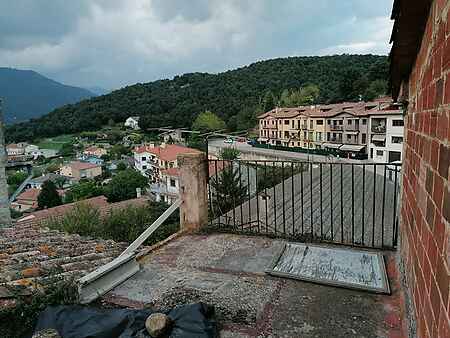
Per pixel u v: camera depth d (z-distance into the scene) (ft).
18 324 7.70
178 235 13.65
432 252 4.78
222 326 7.76
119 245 15.69
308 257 11.18
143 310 8.00
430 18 5.84
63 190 165.99
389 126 110.01
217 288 9.48
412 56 8.00
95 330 7.36
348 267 10.33
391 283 9.35
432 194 5.03
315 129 143.84
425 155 5.88
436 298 4.35
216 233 13.82
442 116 4.54
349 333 7.39
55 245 14.99
